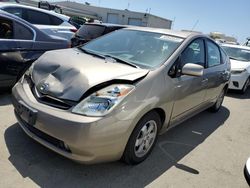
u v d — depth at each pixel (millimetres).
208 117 5875
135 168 3359
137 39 4191
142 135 3299
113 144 2846
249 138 5035
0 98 4996
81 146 2703
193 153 4059
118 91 2896
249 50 9828
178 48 3898
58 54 3643
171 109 3689
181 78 3781
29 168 3047
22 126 3262
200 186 3264
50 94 3008
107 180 3053
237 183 3467
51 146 2912
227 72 5914
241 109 7012
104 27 8719
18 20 5090
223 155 4168
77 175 3057
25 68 5070
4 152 3260
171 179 3287
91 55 3775
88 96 2838
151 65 3568
